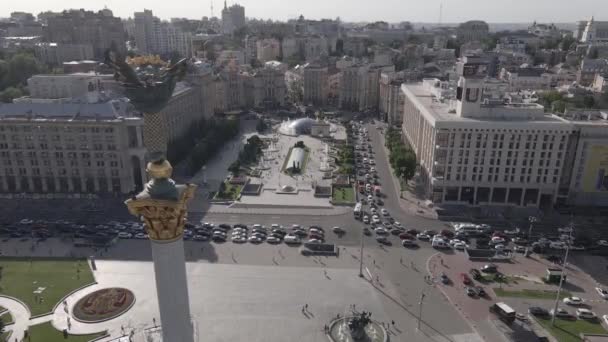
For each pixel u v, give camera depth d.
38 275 149.50
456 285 148.00
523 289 146.25
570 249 173.38
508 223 197.50
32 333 120.88
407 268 158.25
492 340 121.00
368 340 118.81
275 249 171.00
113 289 141.12
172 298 57.66
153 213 52.66
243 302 136.25
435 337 121.69
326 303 136.50
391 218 199.75
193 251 168.62
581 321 129.75
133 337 119.00
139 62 56.03
